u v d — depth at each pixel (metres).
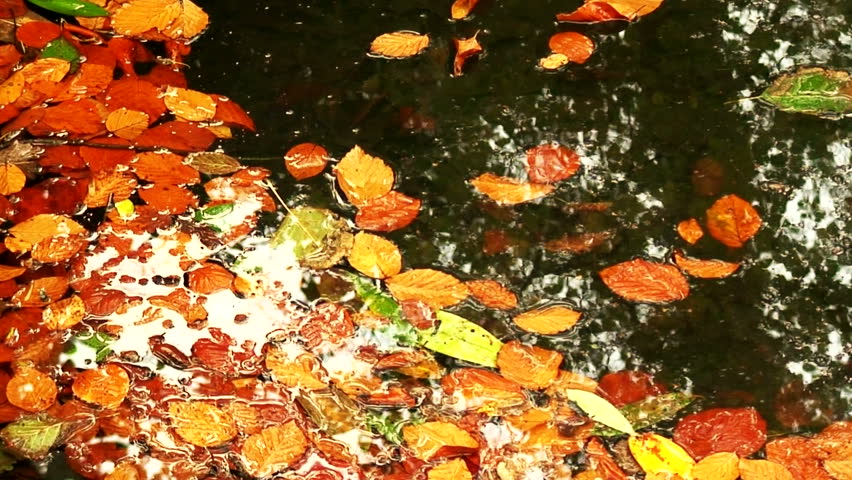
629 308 1.75
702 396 1.70
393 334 1.72
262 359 1.70
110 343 1.71
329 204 1.81
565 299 1.75
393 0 1.99
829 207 1.82
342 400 1.68
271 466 1.64
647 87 1.92
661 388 1.70
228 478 1.64
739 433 1.67
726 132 1.87
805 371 1.71
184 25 1.97
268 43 1.96
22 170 1.82
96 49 1.94
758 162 1.85
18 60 1.92
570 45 1.96
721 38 1.95
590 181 1.84
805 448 1.67
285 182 1.83
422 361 1.70
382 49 1.96
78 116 1.88
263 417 1.67
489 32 1.97
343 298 1.74
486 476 1.64
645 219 1.81
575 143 1.87
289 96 1.91
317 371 1.70
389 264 1.77
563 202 1.82
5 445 1.66
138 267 1.76
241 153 1.86
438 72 1.94
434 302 1.74
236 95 1.91
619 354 1.72
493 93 1.92
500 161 1.86
